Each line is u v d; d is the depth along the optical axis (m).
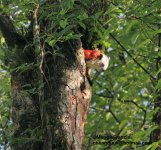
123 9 11.41
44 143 9.58
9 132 11.34
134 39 10.48
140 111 18.58
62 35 10.20
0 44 11.98
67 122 9.99
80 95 10.34
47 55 10.53
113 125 17.67
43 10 10.81
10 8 11.37
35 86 10.57
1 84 12.59
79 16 10.51
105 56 12.95
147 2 11.08
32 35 10.97
